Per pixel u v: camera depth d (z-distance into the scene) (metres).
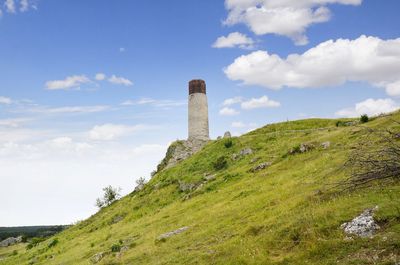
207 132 91.06
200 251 25.86
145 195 69.56
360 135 43.44
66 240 63.28
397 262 15.14
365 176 20.58
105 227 61.31
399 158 17.69
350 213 20.69
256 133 79.62
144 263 27.81
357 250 17.23
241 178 49.56
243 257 21.22
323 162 38.25
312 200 26.05
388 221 18.50
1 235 148.75
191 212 42.25
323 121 78.06
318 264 17.41
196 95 90.44
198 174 64.38
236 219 31.22
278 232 22.39
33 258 56.06
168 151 92.81
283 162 47.41
